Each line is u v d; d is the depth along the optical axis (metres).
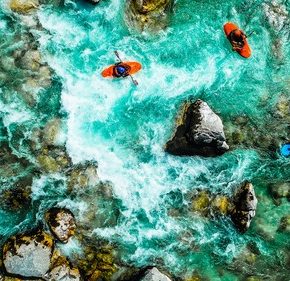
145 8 12.58
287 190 12.18
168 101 12.32
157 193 11.62
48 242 10.45
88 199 11.20
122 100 12.15
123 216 11.28
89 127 11.80
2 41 11.87
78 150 11.53
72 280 10.30
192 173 11.93
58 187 11.16
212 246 11.46
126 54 12.45
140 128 12.03
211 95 12.65
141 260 11.01
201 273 11.20
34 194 11.02
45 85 11.80
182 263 11.20
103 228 11.06
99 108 11.98
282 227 11.91
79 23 12.44
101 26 12.55
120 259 10.89
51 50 12.07
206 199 11.76
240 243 11.61
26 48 11.91
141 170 11.73
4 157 11.15
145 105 12.22
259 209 11.98
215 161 12.14
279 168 12.40
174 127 12.09
